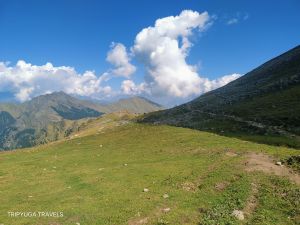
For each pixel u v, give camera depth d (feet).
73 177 182.70
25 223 115.34
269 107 347.15
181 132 305.73
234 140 244.22
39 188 165.99
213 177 147.43
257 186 132.36
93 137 358.23
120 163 211.82
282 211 109.91
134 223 107.65
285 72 502.79
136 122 455.22
